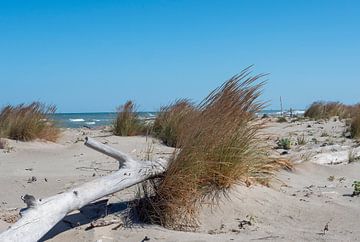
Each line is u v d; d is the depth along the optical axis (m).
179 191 4.91
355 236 4.62
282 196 5.82
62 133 13.80
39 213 4.02
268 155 6.51
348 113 26.06
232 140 5.43
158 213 4.86
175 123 11.94
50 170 8.37
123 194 5.70
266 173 6.29
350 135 14.12
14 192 6.56
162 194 4.93
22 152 10.53
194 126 5.27
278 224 5.00
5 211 5.46
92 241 4.36
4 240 3.69
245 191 5.58
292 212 5.37
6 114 12.89
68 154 10.35
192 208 4.96
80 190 4.53
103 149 5.25
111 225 4.73
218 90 5.49
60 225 4.81
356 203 6.02
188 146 5.05
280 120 21.45
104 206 5.25
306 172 8.35
